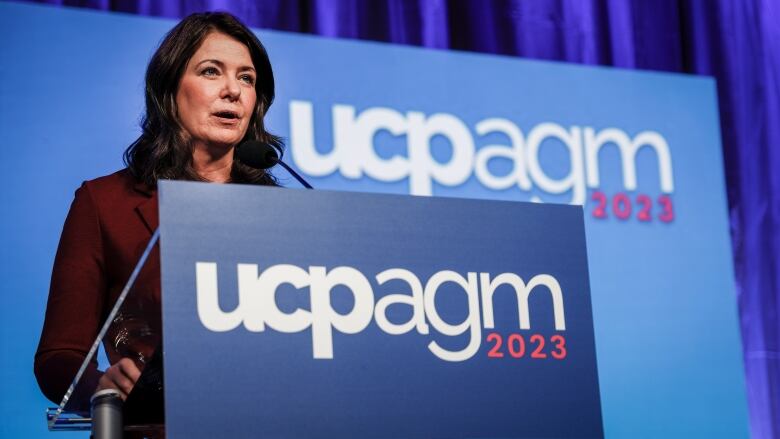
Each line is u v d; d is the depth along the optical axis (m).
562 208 3.10
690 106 8.20
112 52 6.75
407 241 2.89
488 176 7.47
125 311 2.85
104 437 2.70
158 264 3.52
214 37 4.03
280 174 6.88
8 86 6.49
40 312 6.30
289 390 2.69
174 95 3.97
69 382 3.32
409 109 7.36
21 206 6.38
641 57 8.50
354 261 2.82
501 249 2.99
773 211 8.50
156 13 7.17
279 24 7.44
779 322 8.30
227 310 2.67
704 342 7.79
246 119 3.98
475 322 2.91
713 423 7.67
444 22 7.86
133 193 3.82
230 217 2.73
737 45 8.77
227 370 2.64
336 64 7.22
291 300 2.74
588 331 3.04
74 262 3.65
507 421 2.88
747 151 8.57
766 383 8.17
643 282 7.72
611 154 7.86
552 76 7.82
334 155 7.08
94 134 6.61
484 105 7.57
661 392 7.58
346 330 2.78
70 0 6.99
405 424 2.77
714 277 7.94
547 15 8.24
